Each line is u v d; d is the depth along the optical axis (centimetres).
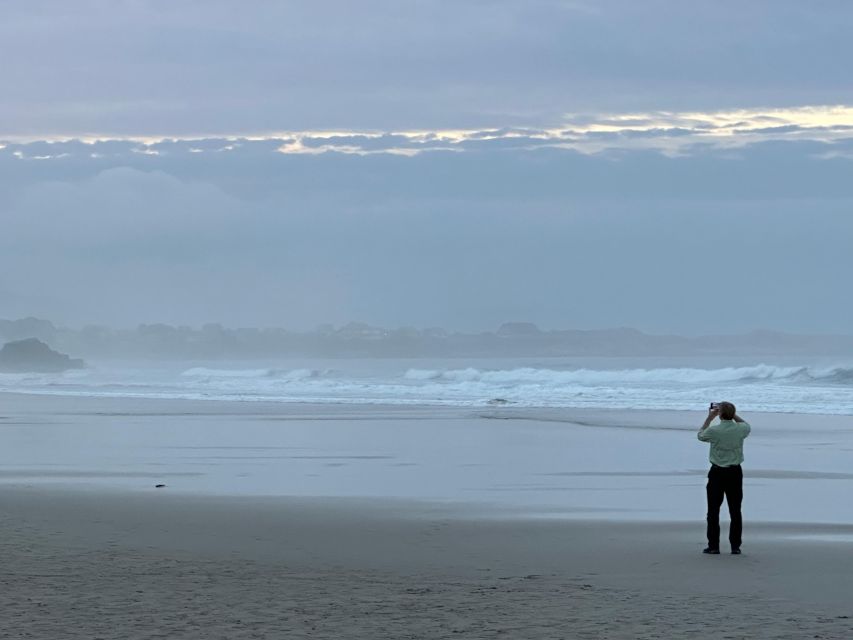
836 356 18850
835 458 2523
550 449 2770
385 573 1130
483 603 959
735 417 1277
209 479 2128
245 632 839
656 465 2383
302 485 2023
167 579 1083
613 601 970
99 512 1630
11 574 1110
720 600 973
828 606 945
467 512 1647
